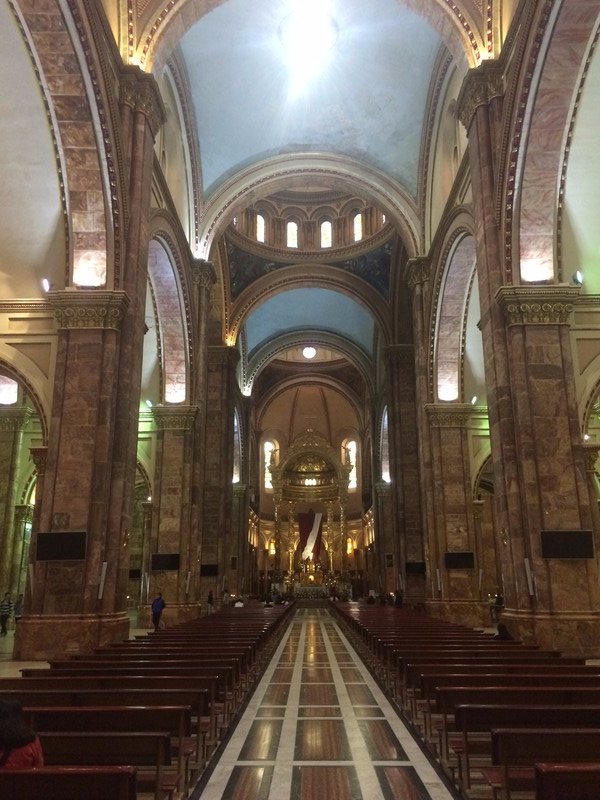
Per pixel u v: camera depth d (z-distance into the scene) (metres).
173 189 20.17
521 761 3.82
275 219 33.75
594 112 12.41
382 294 32.50
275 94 20.84
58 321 12.28
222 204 22.61
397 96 20.67
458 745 5.12
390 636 11.77
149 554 20.28
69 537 11.16
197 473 20.41
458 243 17.53
